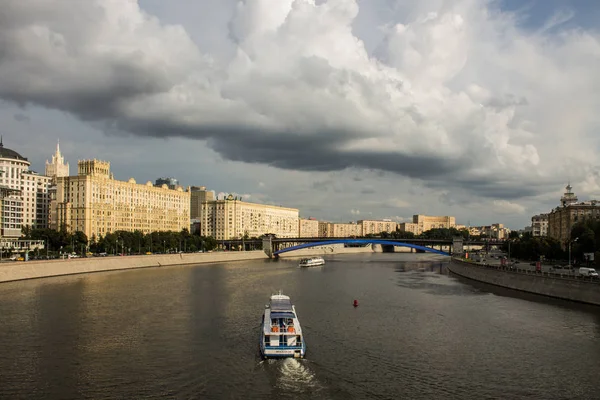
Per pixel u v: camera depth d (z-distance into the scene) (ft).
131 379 195.31
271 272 647.56
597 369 207.92
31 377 197.26
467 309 342.03
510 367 210.79
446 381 194.29
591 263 554.46
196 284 484.33
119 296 392.68
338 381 194.08
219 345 242.99
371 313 328.08
